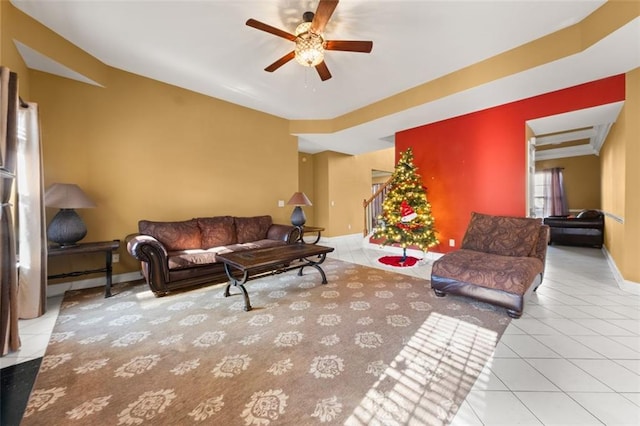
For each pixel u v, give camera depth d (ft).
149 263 9.10
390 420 4.07
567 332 6.79
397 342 6.35
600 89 10.03
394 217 15.03
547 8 7.57
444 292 9.21
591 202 24.36
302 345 6.23
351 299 9.18
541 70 9.32
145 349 6.08
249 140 15.37
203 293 9.85
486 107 12.82
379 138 18.26
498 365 5.44
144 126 11.71
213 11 7.69
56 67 9.12
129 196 11.39
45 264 8.01
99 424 4.02
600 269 13.05
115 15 7.84
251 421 4.06
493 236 10.43
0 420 4.07
